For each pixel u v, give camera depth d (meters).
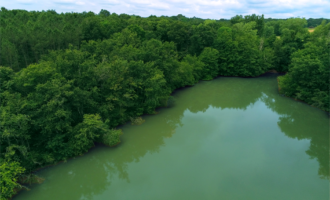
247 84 64.12
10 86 25.94
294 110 44.75
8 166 21.11
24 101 24.33
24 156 23.80
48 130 25.23
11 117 22.27
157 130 36.19
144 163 28.08
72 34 56.31
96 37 61.28
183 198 22.34
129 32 56.81
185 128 37.59
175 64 48.53
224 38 71.94
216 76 72.81
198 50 75.19
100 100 33.53
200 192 23.05
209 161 28.25
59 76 27.73
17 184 21.70
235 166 27.17
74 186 24.31
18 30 50.28
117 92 34.16
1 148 23.02
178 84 58.19
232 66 70.12
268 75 73.94
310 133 35.69
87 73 31.14
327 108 43.38
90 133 27.38
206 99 52.66
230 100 52.09
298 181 24.66
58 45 53.72
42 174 25.03
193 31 75.38
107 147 30.56
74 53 32.72
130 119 38.12
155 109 44.03
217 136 34.72
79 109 30.11
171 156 29.44
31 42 48.97
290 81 50.22
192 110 46.22
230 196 22.52
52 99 25.14
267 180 24.77
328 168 26.86
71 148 26.75
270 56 71.56
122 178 25.50
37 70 26.14
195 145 32.16
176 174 25.86
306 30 82.62
